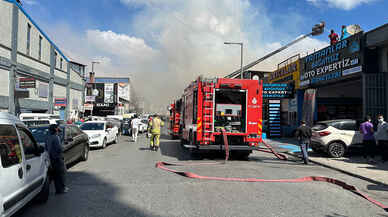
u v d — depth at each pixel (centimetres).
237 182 693
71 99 3312
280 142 1777
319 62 1722
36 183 465
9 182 365
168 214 458
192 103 1120
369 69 1321
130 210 479
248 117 1029
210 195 571
